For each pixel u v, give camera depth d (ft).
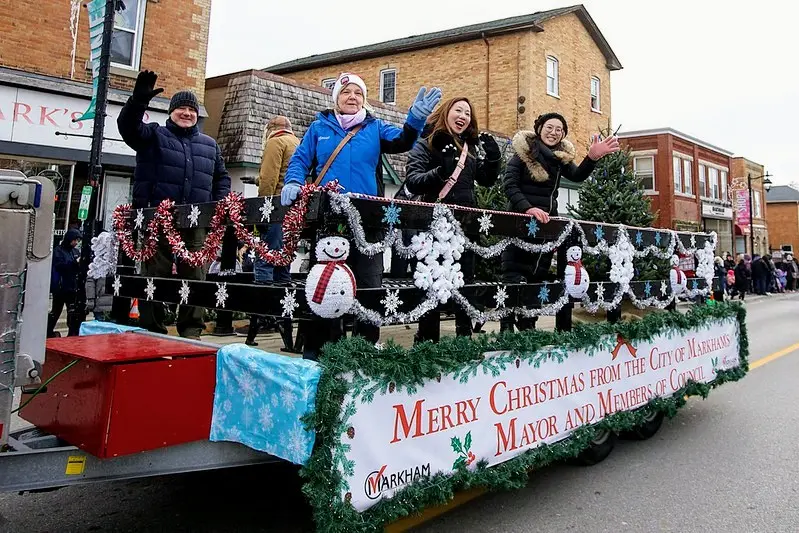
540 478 13.08
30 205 6.55
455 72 66.28
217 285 10.21
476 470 9.55
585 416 12.41
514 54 62.49
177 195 14.61
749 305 66.39
